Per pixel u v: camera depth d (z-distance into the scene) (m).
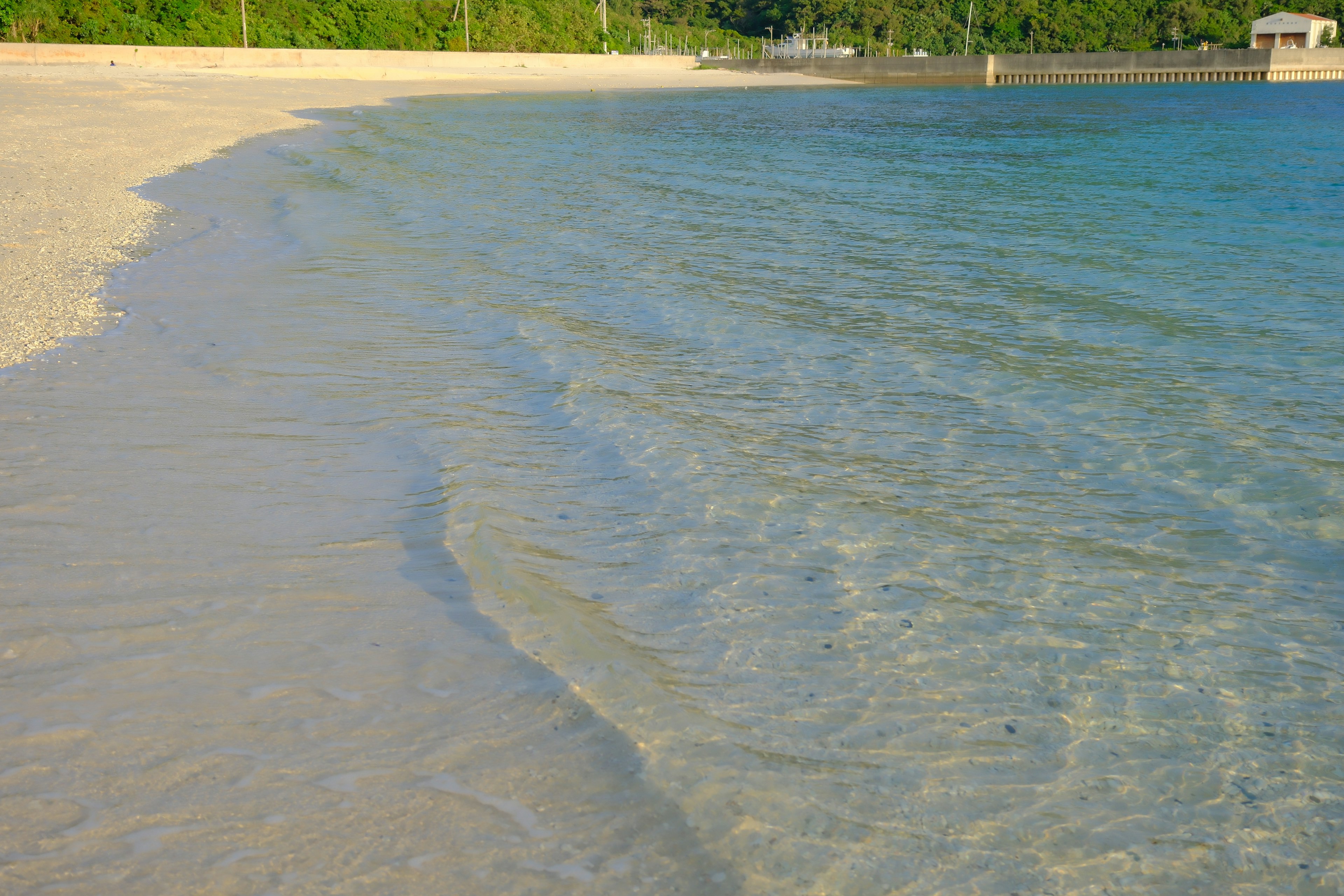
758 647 3.54
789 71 94.94
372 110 42.31
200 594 3.80
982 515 4.78
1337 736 3.13
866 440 5.74
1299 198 17.06
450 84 66.75
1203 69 87.88
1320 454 5.52
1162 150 27.31
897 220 14.55
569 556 4.22
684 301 9.19
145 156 19.95
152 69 53.31
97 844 2.48
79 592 3.78
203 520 4.47
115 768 2.78
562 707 3.13
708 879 2.44
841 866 2.50
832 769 2.89
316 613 3.68
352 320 8.22
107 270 9.87
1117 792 2.84
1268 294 9.58
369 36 77.00
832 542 4.43
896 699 3.26
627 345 7.66
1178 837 2.67
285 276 9.86
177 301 8.70
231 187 16.27
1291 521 4.72
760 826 2.63
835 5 122.44
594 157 24.03
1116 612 3.89
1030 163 23.94
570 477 5.09
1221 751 3.04
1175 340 7.93
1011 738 3.07
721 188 18.42
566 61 85.81
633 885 2.41
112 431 5.57
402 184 17.58
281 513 4.57
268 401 6.16
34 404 6.00
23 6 55.22
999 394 6.60
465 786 2.74
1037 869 2.53
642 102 57.41
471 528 4.39
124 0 61.50
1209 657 3.58
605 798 2.71
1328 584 4.15
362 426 5.75
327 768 2.80
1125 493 5.05
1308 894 2.49
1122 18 114.56
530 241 12.22
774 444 5.64
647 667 3.38
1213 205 16.36
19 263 10.02
